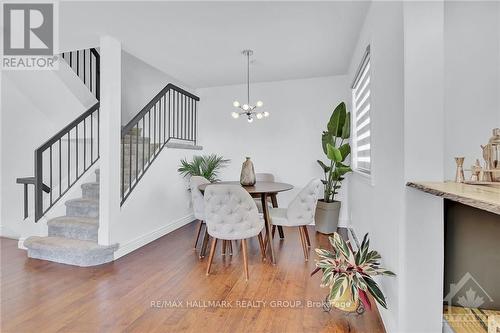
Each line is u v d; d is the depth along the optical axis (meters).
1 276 2.58
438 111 1.50
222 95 5.05
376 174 2.24
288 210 3.00
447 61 1.72
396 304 1.62
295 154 4.66
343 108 3.72
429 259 1.51
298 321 1.90
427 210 1.50
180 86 5.05
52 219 3.32
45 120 4.19
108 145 2.95
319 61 3.78
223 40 3.12
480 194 1.00
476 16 1.68
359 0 2.35
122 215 3.13
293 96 4.65
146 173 3.60
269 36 3.02
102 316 1.94
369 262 1.93
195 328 1.82
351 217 3.94
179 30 2.87
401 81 1.57
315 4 2.39
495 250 1.46
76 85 3.77
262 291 2.30
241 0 2.32
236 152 4.99
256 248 3.39
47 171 4.14
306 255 3.03
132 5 2.39
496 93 1.67
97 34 2.95
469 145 1.70
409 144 1.52
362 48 2.85
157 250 3.31
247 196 2.53
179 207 4.37
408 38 1.52
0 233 3.94
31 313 1.97
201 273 2.65
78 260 2.83
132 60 5.40
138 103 5.44
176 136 4.90
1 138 3.87
